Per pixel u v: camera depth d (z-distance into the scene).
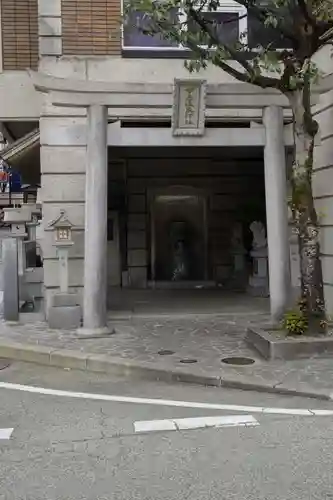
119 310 11.12
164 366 7.02
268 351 7.34
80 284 10.27
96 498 3.73
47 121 10.23
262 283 13.24
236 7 10.30
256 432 4.93
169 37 7.55
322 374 6.62
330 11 7.03
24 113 10.98
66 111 10.26
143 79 10.37
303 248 7.93
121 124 10.44
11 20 11.04
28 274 10.92
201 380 6.63
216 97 9.05
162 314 10.63
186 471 4.14
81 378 7.03
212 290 14.21
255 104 9.18
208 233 15.20
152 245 15.15
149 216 15.09
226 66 7.75
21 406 5.82
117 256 15.21
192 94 8.83
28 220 11.05
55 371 7.42
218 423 5.18
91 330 8.84
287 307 9.16
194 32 7.75
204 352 7.76
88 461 4.36
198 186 15.05
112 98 8.88
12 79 10.98
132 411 5.59
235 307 11.34
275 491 3.79
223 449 4.55
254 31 10.37
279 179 9.27
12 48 11.02
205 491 3.81
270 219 9.30
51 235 10.21
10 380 6.95
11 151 11.30
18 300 10.26
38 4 10.42
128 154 13.44
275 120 9.25
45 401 6.00
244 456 4.39
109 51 10.34
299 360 7.24
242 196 15.12
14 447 4.68
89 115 8.94
